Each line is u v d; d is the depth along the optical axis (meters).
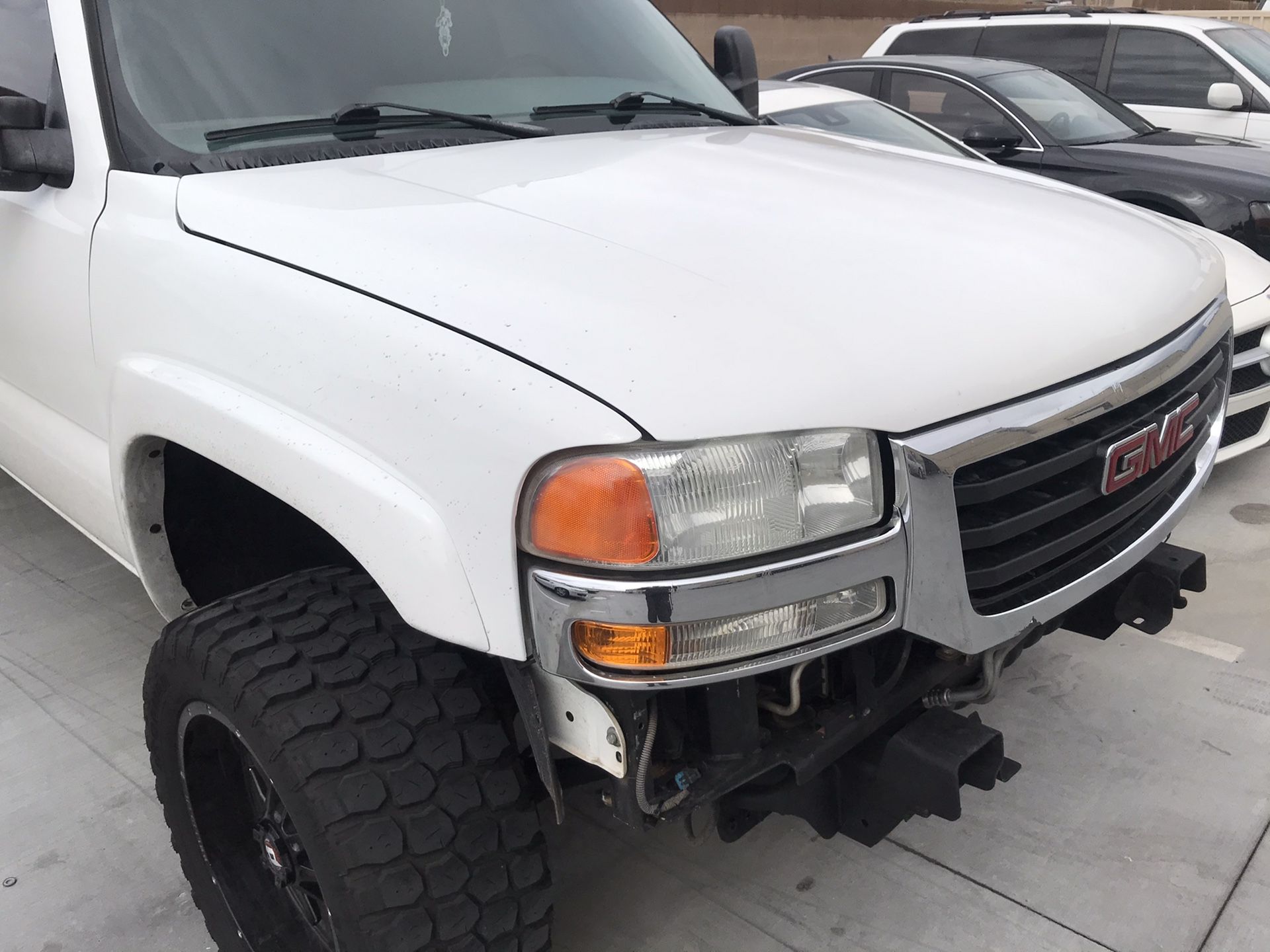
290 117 2.12
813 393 1.34
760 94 4.90
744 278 1.51
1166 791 2.34
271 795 1.72
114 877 2.21
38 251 2.18
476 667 1.66
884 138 4.59
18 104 2.05
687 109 2.66
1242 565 3.30
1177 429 1.78
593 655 1.31
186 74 2.10
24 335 2.33
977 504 1.51
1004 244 1.76
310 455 1.50
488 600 1.35
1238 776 2.38
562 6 2.70
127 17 2.13
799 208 1.81
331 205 1.75
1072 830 2.24
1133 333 1.67
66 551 3.61
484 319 1.42
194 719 1.73
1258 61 6.64
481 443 1.34
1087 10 7.26
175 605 2.16
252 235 1.72
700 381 1.31
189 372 1.74
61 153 2.12
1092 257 1.80
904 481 1.38
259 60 2.16
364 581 1.69
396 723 1.52
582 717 1.42
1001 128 5.48
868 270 1.59
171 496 2.06
